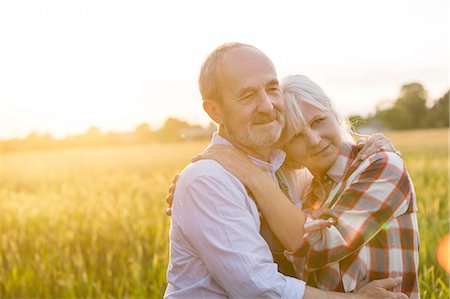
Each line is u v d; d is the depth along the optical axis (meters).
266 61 2.79
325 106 2.91
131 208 9.62
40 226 8.91
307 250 2.71
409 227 2.79
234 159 2.79
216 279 2.68
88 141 49.25
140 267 5.98
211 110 2.85
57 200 11.35
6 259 7.24
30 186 21.94
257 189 2.73
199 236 2.67
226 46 2.83
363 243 2.66
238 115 2.74
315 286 2.82
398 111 68.25
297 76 2.96
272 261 2.68
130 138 51.38
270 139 2.76
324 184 3.04
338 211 2.71
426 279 4.69
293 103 2.88
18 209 10.05
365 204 2.69
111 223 8.35
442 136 45.53
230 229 2.62
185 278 2.83
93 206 10.04
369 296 2.61
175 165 28.92
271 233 2.85
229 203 2.66
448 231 6.49
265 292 2.58
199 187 2.69
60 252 7.03
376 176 2.72
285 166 3.13
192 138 43.12
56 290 6.22
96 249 7.04
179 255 2.83
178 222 2.77
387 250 2.72
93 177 22.36
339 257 2.63
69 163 30.84
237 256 2.59
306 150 2.93
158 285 5.87
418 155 32.12
